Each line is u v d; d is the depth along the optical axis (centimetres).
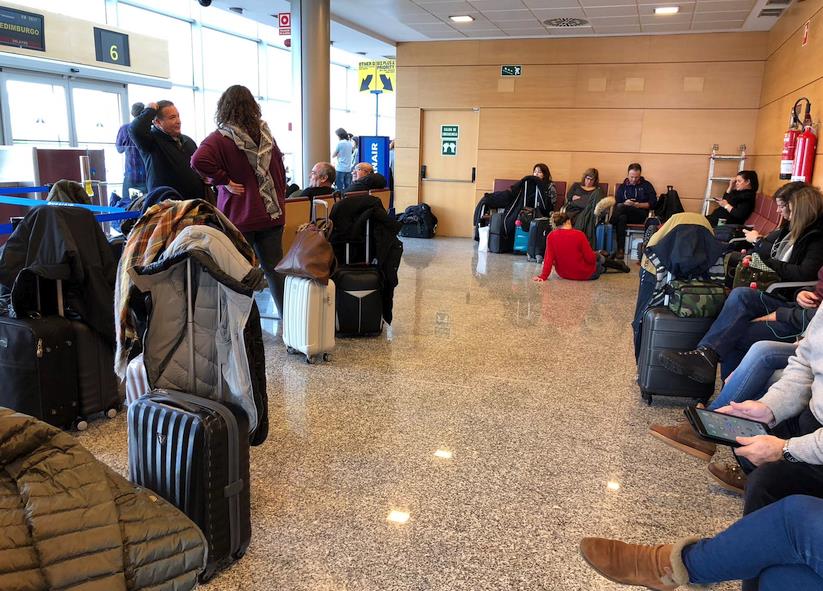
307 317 377
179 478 184
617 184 933
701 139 897
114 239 322
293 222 473
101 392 287
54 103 805
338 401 330
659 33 884
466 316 515
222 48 1115
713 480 259
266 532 214
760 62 852
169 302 206
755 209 730
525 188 845
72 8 833
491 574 196
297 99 752
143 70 917
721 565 149
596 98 932
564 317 519
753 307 298
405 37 982
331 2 777
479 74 980
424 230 1022
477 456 274
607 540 182
